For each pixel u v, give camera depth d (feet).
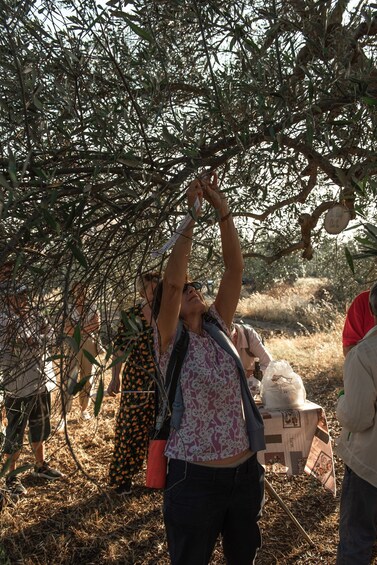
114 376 13.74
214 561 10.68
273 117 4.93
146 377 12.50
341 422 8.21
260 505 7.48
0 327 4.56
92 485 13.57
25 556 10.86
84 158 4.34
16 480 13.10
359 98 4.77
